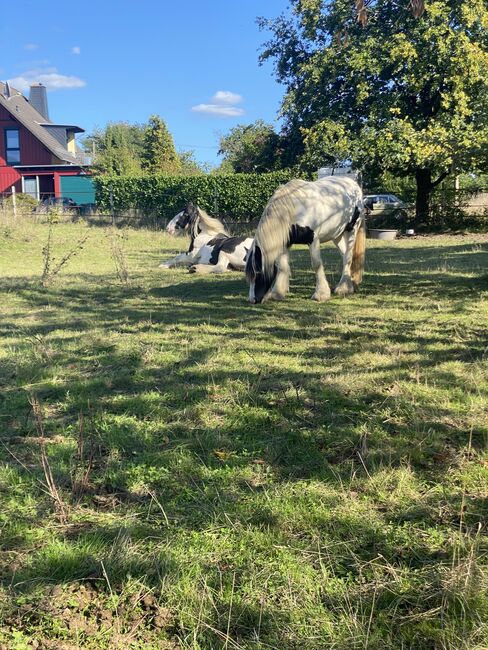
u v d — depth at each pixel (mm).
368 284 10047
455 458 3307
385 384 4645
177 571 2371
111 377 4984
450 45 19719
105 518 2801
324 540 2588
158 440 3693
